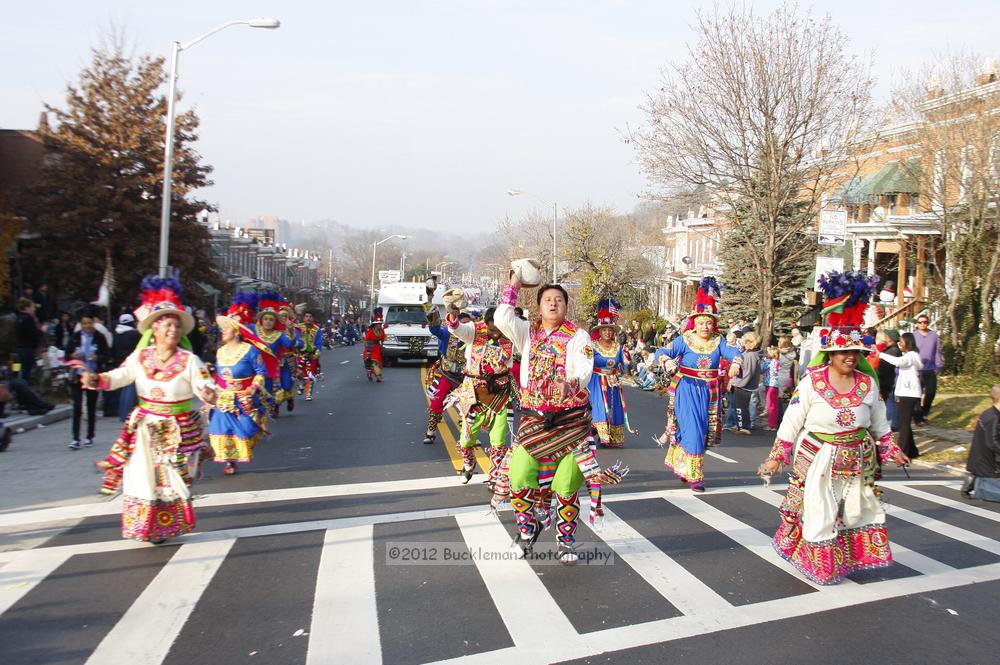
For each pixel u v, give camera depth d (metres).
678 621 5.25
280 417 15.12
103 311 13.53
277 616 5.27
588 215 48.56
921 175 22.56
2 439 11.22
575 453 6.20
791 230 23.30
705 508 8.31
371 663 4.58
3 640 4.89
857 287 5.78
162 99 27.88
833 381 5.91
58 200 26.20
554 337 6.21
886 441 6.01
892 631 5.15
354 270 123.75
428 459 10.76
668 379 9.30
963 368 20.11
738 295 32.75
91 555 6.55
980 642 5.00
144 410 6.70
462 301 8.15
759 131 22.31
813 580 6.01
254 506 8.16
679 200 23.97
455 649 4.77
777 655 4.75
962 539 7.49
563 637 4.96
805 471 5.99
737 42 21.97
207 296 33.94
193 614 5.30
